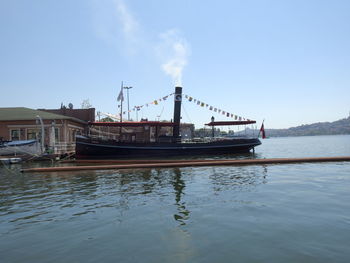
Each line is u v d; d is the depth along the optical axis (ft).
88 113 139.13
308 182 39.83
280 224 21.58
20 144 86.53
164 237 19.52
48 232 21.20
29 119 104.12
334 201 28.53
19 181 46.55
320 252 16.53
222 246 17.74
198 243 18.31
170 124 98.63
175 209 26.66
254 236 19.25
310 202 28.22
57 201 31.45
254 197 30.91
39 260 16.47
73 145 98.99
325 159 66.59
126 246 18.12
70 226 22.45
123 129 141.59
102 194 34.55
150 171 55.31
